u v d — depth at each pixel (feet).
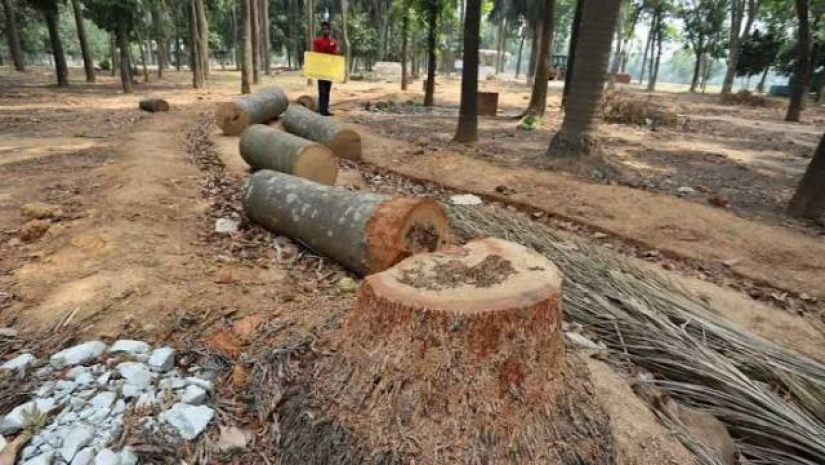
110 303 10.28
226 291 11.22
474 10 30.96
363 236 11.97
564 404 7.02
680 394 9.16
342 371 6.97
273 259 13.83
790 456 7.93
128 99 51.80
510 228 15.74
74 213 15.35
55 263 11.87
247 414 7.68
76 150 25.50
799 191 20.40
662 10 123.44
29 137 28.81
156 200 16.94
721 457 7.65
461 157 26.76
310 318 9.80
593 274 12.67
